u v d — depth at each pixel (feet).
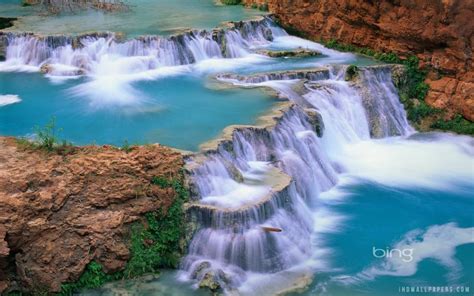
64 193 43.78
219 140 54.85
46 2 102.01
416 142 74.33
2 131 60.29
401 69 79.92
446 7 75.66
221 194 50.11
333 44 90.58
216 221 46.91
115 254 44.42
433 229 56.24
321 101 71.87
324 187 62.18
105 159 47.37
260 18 94.43
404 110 78.59
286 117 63.57
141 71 77.87
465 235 55.52
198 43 83.20
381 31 84.38
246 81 74.02
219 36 84.64
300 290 46.01
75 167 45.93
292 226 50.88
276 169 55.36
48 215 42.78
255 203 48.32
